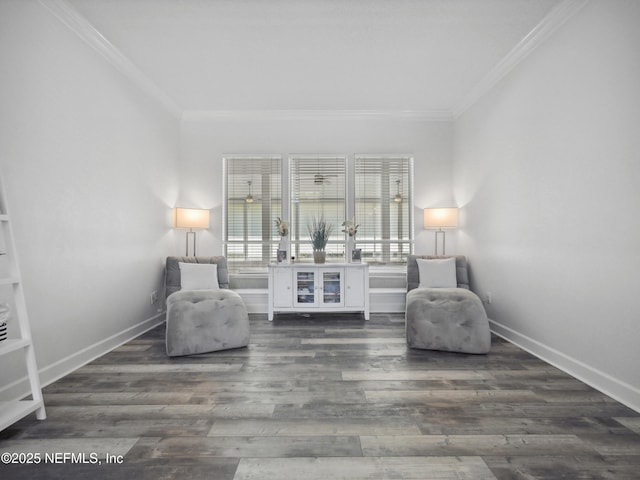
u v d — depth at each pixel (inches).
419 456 57.6
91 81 106.0
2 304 66.9
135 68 127.6
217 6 94.4
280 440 62.3
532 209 111.0
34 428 65.9
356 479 52.1
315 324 149.1
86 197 103.3
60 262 92.4
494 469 54.5
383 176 178.9
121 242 122.4
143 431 65.2
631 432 64.9
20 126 80.0
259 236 178.7
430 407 74.5
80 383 87.3
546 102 103.8
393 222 179.3
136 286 132.8
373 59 123.2
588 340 87.3
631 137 74.9
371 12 97.6
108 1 91.5
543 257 105.3
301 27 104.3
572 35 92.7
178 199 173.8
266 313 169.0
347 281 159.0
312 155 177.0
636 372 74.0
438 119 177.0
